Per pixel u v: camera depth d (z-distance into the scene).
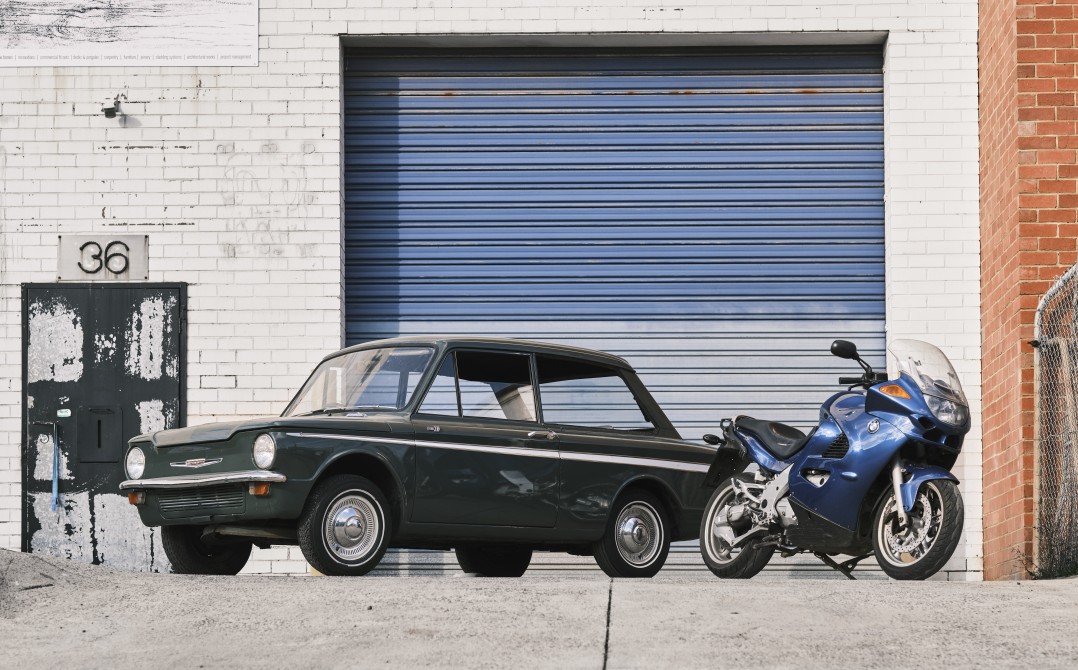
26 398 12.50
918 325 12.56
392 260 12.94
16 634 6.79
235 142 12.66
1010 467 11.31
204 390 12.48
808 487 8.43
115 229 12.62
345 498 8.45
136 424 12.47
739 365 12.81
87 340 12.54
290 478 8.25
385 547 8.55
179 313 12.53
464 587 7.53
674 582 7.78
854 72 13.02
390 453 8.63
